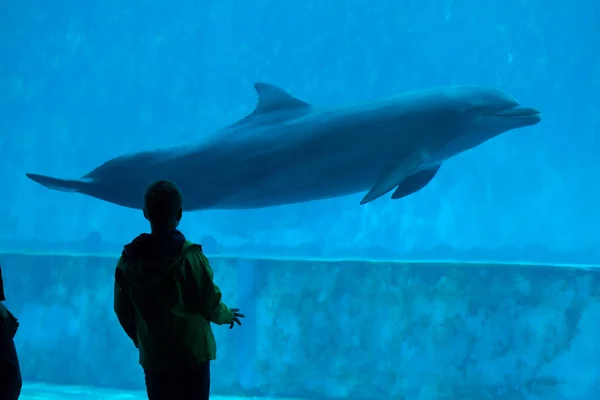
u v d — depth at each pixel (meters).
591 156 19.05
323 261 7.61
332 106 7.07
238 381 7.73
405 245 19.42
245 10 22.61
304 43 22.58
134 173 7.21
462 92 7.14
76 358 8.21
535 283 7.08
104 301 8.18
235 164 6.89
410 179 7.38
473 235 19.09
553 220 18.61
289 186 6.95
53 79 22.44
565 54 20.11
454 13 21.25
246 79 23.06
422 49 21.89
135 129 23.12
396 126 6.79
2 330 2.88
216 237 19.17
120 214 19.81
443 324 7.25
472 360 7.15
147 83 23.06
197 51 22.94
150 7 22.53
